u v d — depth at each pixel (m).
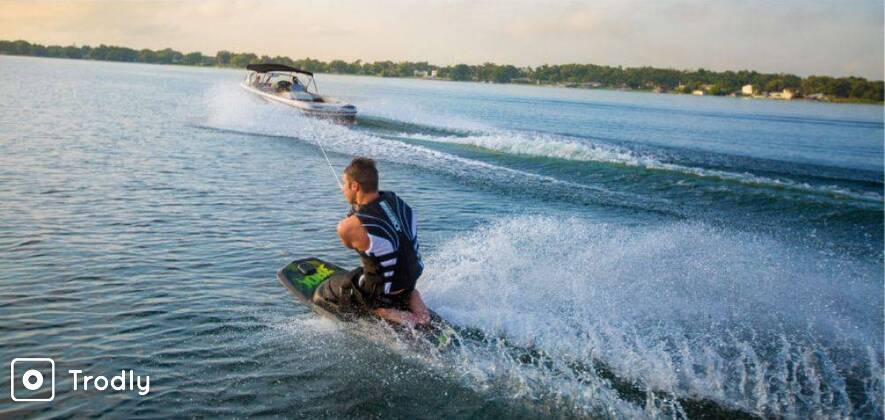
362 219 5.54
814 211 14.69
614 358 5.88
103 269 7.75
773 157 24.56
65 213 10.17
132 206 10.92
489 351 5.87
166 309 6.67
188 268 8.01
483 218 12.02
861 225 13.73
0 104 27.80
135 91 45.88
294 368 5.52
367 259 5.66
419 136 24.45
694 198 15.53
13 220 9.55
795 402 5.29
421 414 4.90
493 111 46.81
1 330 5.95
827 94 148.00
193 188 12.73
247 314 6.64
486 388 5.27
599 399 5.15
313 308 6.39
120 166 14.45
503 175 16.89
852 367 6.10
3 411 4.65
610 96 131.12
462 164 18.25
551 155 20.27
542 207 13.50
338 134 23.55
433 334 5.80
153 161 15.48
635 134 32.75
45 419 4.58
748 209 14.75
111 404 4.82
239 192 12.68
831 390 5.56
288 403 4.97
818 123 56.94
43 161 14.32
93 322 6.25
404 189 14.47
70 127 20.95
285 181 14.17
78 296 6.88
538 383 5.37
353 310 6.05
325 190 13.42
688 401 5.19
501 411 4.96
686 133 35.91
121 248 8.60
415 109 41.50
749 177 18.05
